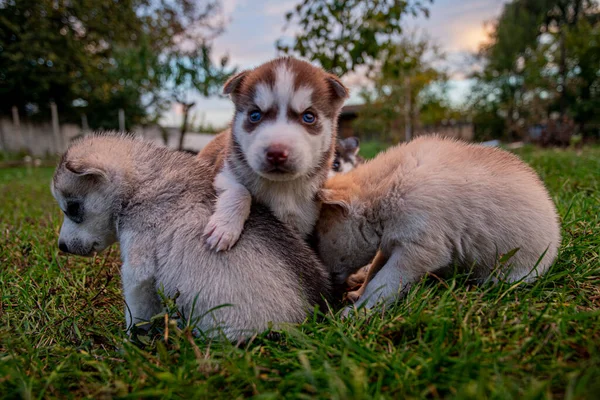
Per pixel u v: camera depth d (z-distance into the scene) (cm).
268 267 31
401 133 284
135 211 33
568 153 125
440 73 295
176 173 34
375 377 22
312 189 38
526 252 34
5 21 257
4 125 269
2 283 39
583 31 344
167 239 31
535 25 414
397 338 26
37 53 265
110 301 38
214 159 46
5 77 271
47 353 28
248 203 34
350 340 25
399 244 34
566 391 19
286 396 21
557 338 24
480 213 34
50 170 192
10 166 209
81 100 298
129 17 292
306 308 31
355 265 38
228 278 30
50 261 46
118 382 22
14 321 33
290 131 34
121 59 251
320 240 38
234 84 39
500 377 20
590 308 28
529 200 34
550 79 350
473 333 24
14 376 23
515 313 27
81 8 271
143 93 288
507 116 398
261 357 25
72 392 24
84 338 31
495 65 415
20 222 65
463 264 35
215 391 22
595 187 61
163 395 21
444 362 22
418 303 29
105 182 33
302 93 36
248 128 36
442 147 38
